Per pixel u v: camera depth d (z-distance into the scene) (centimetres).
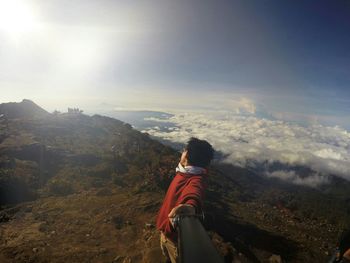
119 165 2305
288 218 1852
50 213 1288
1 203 1448
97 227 1112
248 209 1744
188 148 254
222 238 914
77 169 2142
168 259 299
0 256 882
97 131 3581
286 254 1049
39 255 888
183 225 157
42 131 3116
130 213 1230
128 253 884
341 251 192
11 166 1984
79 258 873
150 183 1645
